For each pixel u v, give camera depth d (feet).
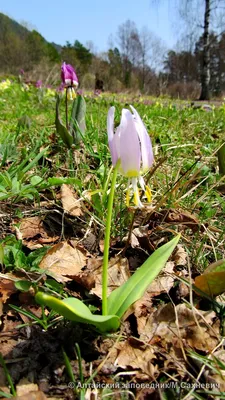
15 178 1.02
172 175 1.26
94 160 1.37
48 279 0.76
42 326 0.67
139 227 0.96
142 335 0.67
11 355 0.62
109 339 0.65
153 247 0.90
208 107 4.00
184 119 2.35
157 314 0.70
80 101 1.52
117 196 1.07
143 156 0.56
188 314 0.69
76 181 1.04
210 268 0.73
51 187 1.15
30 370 0.60
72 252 0.86
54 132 1.67
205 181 1.27
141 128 0.56
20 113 2.81
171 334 0.67
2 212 1.01
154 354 0.63
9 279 0.75
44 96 4.04
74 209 1.03
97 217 0.98
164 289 0.77
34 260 0.82
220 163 1.23
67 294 0.76
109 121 0.56
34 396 0.55
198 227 0.97
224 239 0.96
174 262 0.86
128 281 0.66
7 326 0.68
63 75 1.51
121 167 0.56
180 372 0.61
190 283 0.69
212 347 0.64
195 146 1.64
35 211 1.04
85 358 0.63
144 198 1.10
